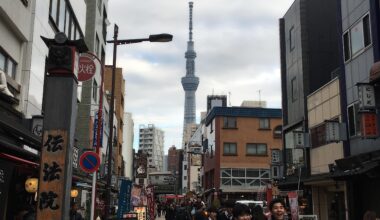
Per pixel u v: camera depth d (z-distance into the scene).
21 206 12.80
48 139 8.27
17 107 13.98
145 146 149.00
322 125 23.55
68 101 8.46
